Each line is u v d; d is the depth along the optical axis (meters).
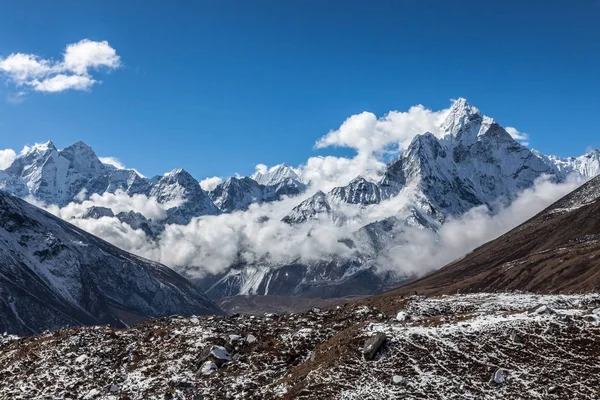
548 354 64.38
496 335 68.81
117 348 85.62
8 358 87.62
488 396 59.06
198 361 76.69
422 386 61.59
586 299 86.75
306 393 62.97
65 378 77.50
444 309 89.00
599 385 58.47
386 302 98.31
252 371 72.38
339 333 76.50
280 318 95.88
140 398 69.44
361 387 62.44
